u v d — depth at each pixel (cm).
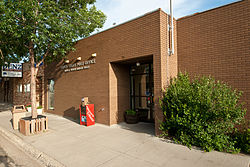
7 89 2369
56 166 409
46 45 780
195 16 668
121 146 523
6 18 638
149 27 643
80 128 761
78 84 969
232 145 482
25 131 661
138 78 887
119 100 841
